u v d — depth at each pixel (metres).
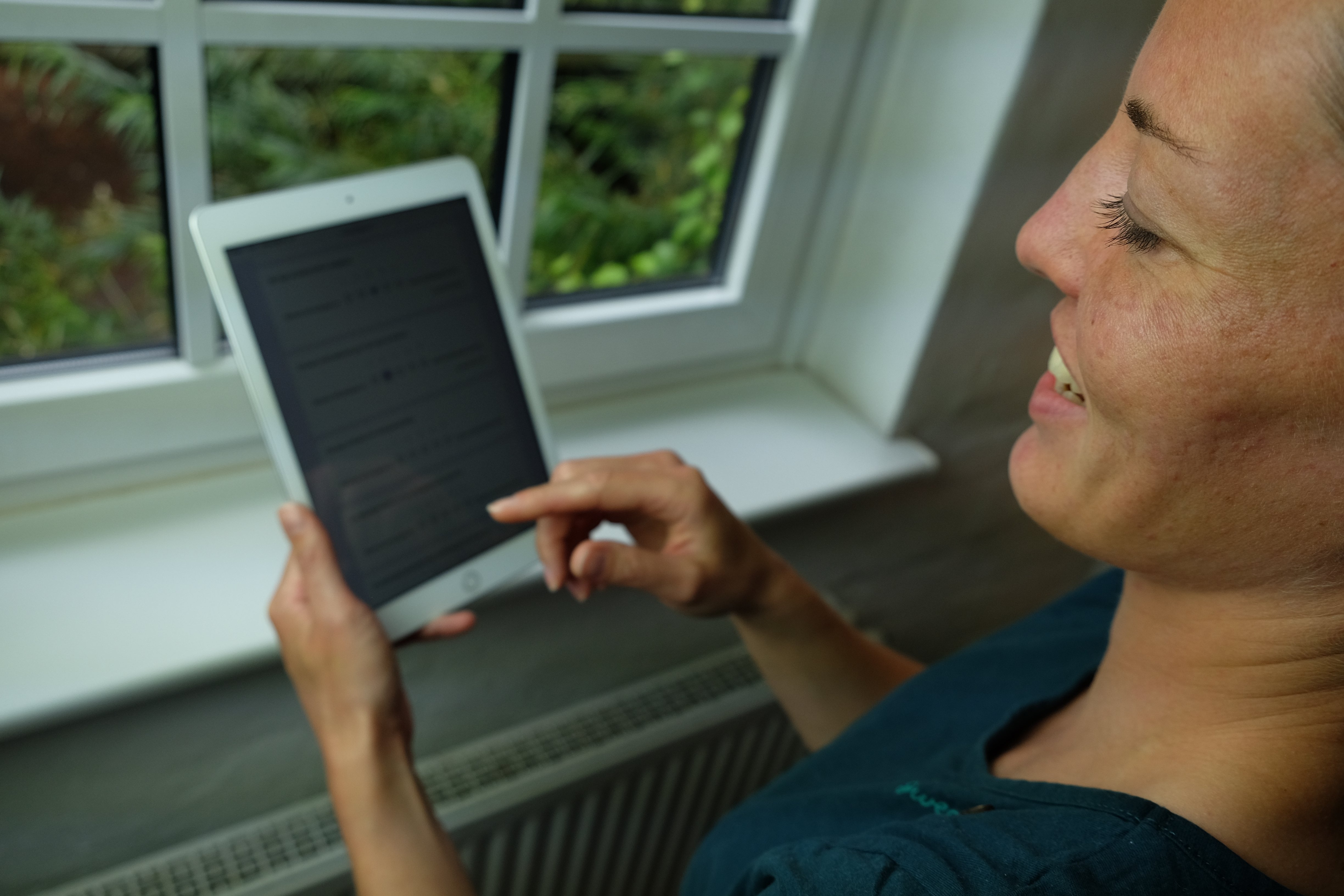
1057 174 0.97
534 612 0.95
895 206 1.02
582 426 1.03
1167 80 0.32
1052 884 0.36
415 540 0.70
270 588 0.79
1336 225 0.28
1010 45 0.87
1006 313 1.06
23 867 0.78
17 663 0.69
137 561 0.79
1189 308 0.32
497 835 0.90
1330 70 0.27
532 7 0.78
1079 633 0.61
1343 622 0.36
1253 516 0.35
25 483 0.79
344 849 0.81
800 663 0.70
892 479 1.05
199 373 0.82
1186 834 0.37
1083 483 0.39
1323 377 0.31
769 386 1.15
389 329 0.69
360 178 0.69
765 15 0.94
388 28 0.73
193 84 0.68
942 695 0.60
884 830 0.41
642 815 1.02
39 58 0.79
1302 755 0.38
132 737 0.77
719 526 0.65
